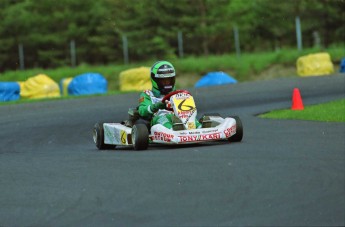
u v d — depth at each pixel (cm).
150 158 2061
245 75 8138
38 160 2259
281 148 2133
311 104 3938
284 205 1366
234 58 8556
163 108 2406
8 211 1496
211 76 6444
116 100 4881
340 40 10375
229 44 10644
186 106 2348
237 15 10456
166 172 1794
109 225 1327
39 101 5097
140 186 1639
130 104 4544
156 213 1378
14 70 9469
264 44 10906
